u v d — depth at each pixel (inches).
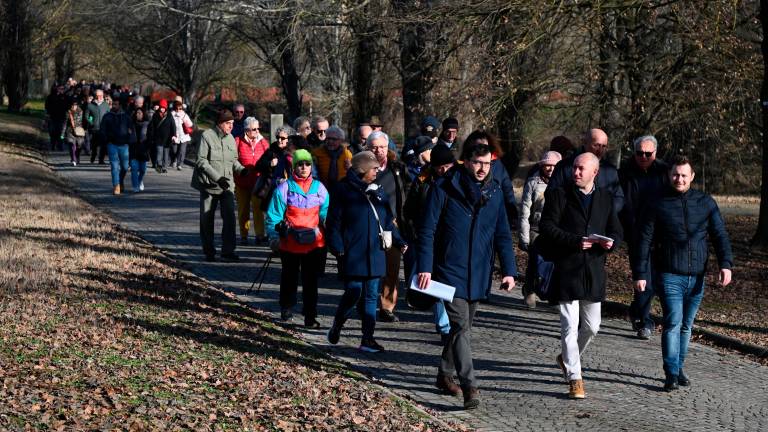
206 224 580.1
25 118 2004.2
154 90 2486.5
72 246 559.5
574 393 327.9
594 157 333.4
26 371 286.0
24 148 1354.6
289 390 301.7
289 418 268.7
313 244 414.6
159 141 1168.2
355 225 374.3
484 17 754.2
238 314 428.1
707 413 319.0
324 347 386.6
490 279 316.8
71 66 2554.1
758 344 420.2
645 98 835.4
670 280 346.0
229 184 579.5
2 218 648.4
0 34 2174.0
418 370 358.9
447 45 795.4
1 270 450.0
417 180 400.2
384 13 855.7
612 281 572.7
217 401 278.1
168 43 1828.2
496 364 373.1
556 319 463.5
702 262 346.3
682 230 346.0
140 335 355.9
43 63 2871.6
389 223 379.2
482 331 431.5
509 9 732.7
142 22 1791.3
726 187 1221.7
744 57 806.5
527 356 387.9
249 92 1925.4
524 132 919.0
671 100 835.4
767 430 301.9
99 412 251.6
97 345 331.3
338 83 1283.2
